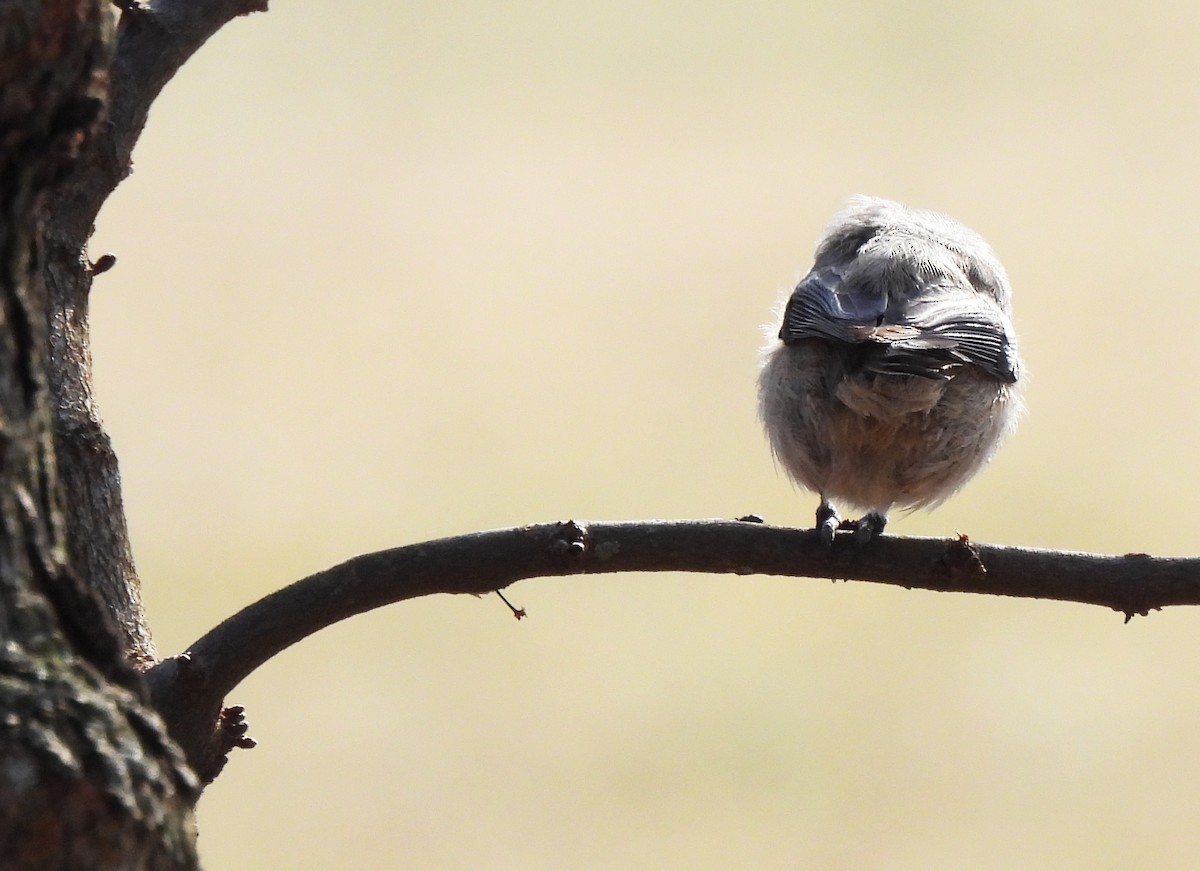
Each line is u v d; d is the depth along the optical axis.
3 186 4.84
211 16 7.59
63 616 4.98
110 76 7.32
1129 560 7.88
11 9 4.61
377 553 7.43
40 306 5.07
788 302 10.66
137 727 4.93
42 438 5.02
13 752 4.64
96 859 4.72
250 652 7.21
